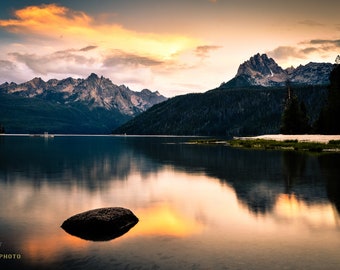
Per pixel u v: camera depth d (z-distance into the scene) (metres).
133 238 13.84
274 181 28.64
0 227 15.52
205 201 20.91
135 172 36.41
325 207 18.81
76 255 12.12
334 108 103.31
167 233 14.46
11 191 24.66
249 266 11.08
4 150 76.69
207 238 13.78
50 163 46.16
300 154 57.56
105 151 76.00
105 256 12.01
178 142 137.00
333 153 58.53
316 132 116.62
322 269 10.84
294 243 13.10
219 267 11.04
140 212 18.17
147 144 118.12
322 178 30.14
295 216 16.95
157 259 11.70
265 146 81.12
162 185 27.41
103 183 28.47
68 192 24.31
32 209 19.02
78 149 83.81
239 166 41.16
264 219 16.52
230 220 16.42
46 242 13.46
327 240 13.42
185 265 11.21
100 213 15.21
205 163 45.94
